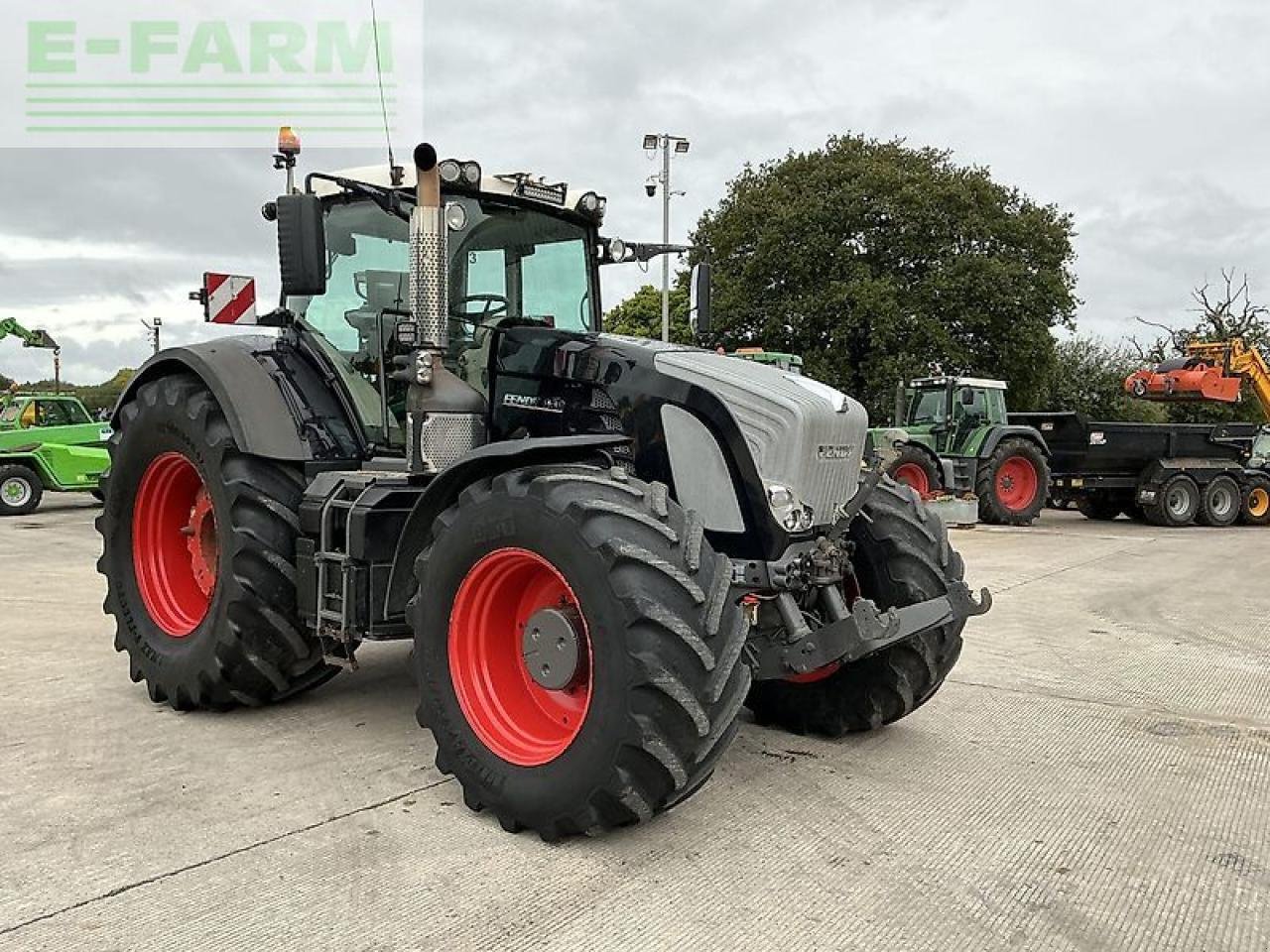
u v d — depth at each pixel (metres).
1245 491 16.31
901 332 25.06
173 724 4.44
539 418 4.17
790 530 3.66
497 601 3.53
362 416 4.55
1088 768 4.11
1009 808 3.64
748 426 3.71
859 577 4.25
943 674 4.29
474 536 3.40
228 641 4.25
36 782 3.69
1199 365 17.58
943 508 13.93
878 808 3.61
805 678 4.44
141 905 2.76
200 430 4.44
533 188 4.61
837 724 4.38
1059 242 26.62
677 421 3.83
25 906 2.74
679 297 25.80
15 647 5.96
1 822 3.32
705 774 3.14
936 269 25.48
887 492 4.41
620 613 2.98
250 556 4.21
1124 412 35.56
